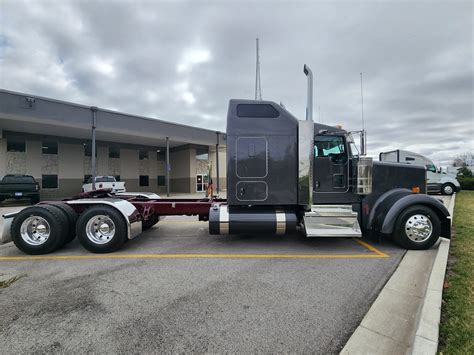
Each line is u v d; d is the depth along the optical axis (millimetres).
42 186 20297
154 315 2701
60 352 2145
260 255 4680
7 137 18766
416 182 5383
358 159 5070
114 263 4289
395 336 2350
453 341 2168
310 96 5016
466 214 8172
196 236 6176
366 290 3270
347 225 4910
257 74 13422
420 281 3535
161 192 27125
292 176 5031
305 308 2842
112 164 23906
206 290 3279
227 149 5027
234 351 2164
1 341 2281
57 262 4367
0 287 3377
